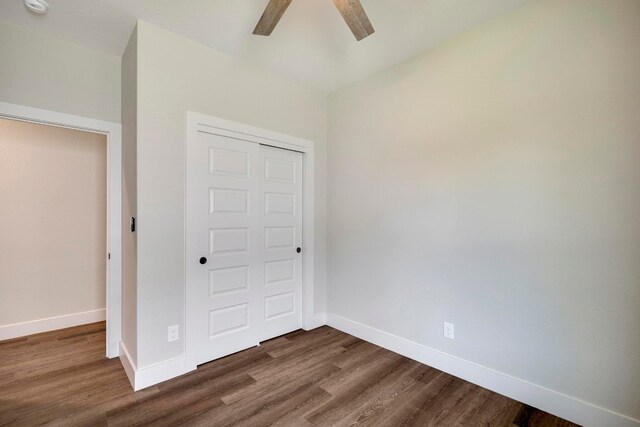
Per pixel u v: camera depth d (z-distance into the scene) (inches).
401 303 108.5
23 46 90.8
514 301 82.4
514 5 80.8
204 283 100.1
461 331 92.6
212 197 102.3
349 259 127.7
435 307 98.8
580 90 72.3
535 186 78.9
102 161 142.3
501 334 84.5
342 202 131.1
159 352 89.0
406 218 107.3
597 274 70.3
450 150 95.4
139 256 85.7
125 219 99.7
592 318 70.9
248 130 110.5
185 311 94.5
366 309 120.6
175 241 92.6
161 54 90.6
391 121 112.5
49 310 129.0
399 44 98.7
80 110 99.5
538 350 78.4
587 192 71.5
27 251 124.5
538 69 78.3
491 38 86.4
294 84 125.7
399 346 108.7
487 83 87.3
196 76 97.7
